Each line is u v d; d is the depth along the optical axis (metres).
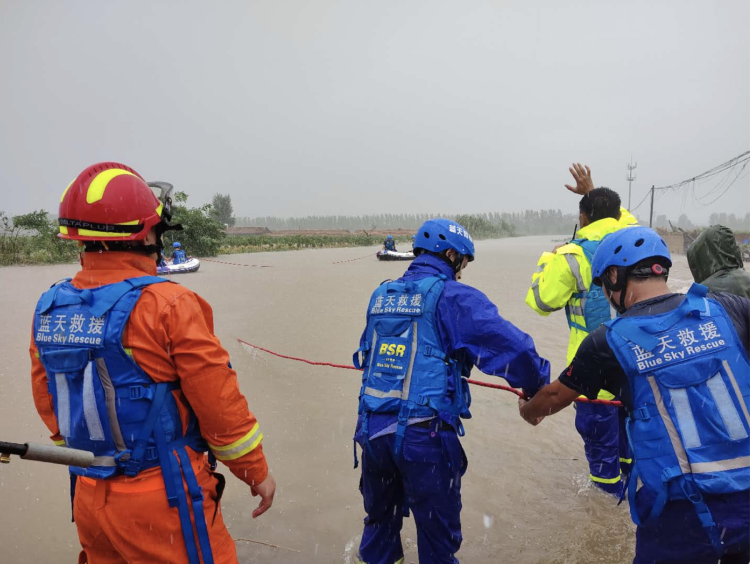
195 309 1.89
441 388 2.39
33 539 3.11
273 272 21.70
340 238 59.62
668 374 1.85
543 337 8.41
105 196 1.86
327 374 6.48
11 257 25.92
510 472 3.98
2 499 3.52
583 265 3.31
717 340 1.86
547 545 3.09
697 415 1.81
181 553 1.82
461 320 2.43
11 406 5.25
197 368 1.80
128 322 1.78
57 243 26.97
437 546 2.47
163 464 1.80
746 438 1.78
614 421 3.55
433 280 2.54
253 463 1.95
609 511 3.44
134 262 1.96
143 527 1.78
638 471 1.89
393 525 2.72
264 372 6.57
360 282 17.31
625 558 2.96
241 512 3.45
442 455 2.38
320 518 3.38
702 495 1.77
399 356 2.46
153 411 1.79
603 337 2.00
